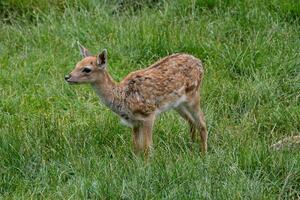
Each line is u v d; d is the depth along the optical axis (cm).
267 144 1509
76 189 1374
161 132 1595
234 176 1379
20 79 1808
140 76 1503
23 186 1415
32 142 1532
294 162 1426
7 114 1672
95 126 1599
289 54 1831
